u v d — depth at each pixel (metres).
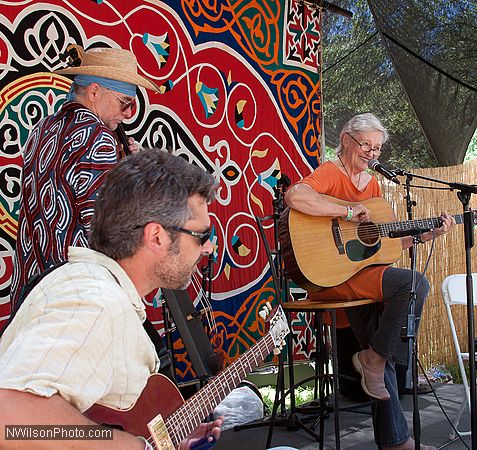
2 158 3.79
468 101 6.79
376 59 6.65
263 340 2.16
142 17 4.52
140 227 1.50
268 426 4.47
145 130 4.51
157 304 4.37
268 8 5.39
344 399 5.12
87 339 1.33
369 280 3.61
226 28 5.07
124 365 1.45
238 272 5.00
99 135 2.64
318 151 5.74
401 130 7.07
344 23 6.29
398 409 3.40
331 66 6.55
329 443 4.12
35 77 3.93
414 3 5.95
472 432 3.18
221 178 4.96
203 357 3.45
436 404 5.03
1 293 3.73
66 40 4.09
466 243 3.20
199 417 1.84
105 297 1.40
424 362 6.28
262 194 5.25
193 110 4.81
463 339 6.71
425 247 6.40
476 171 7.03
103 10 4.30
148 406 1.72
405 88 6.78
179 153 4.70
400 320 3.38
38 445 1.25
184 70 4.77
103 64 2.88
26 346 1.29
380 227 3.84
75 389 1.31
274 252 4.46
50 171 2.62
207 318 4.20
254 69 5.26
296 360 5.35
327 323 4.18
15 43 3.86
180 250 1.54
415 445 3.19
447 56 6.39
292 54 5.57
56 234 2.56
